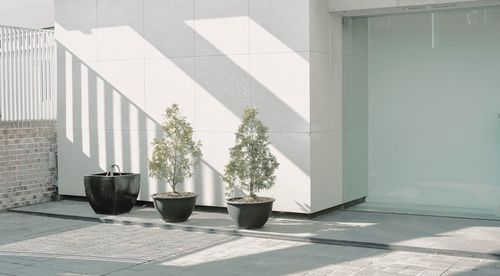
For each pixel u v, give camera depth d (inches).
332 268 296.7
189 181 452.1
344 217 418.9
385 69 440.1
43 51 503.2
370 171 447.2
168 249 341.7
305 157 407.5
